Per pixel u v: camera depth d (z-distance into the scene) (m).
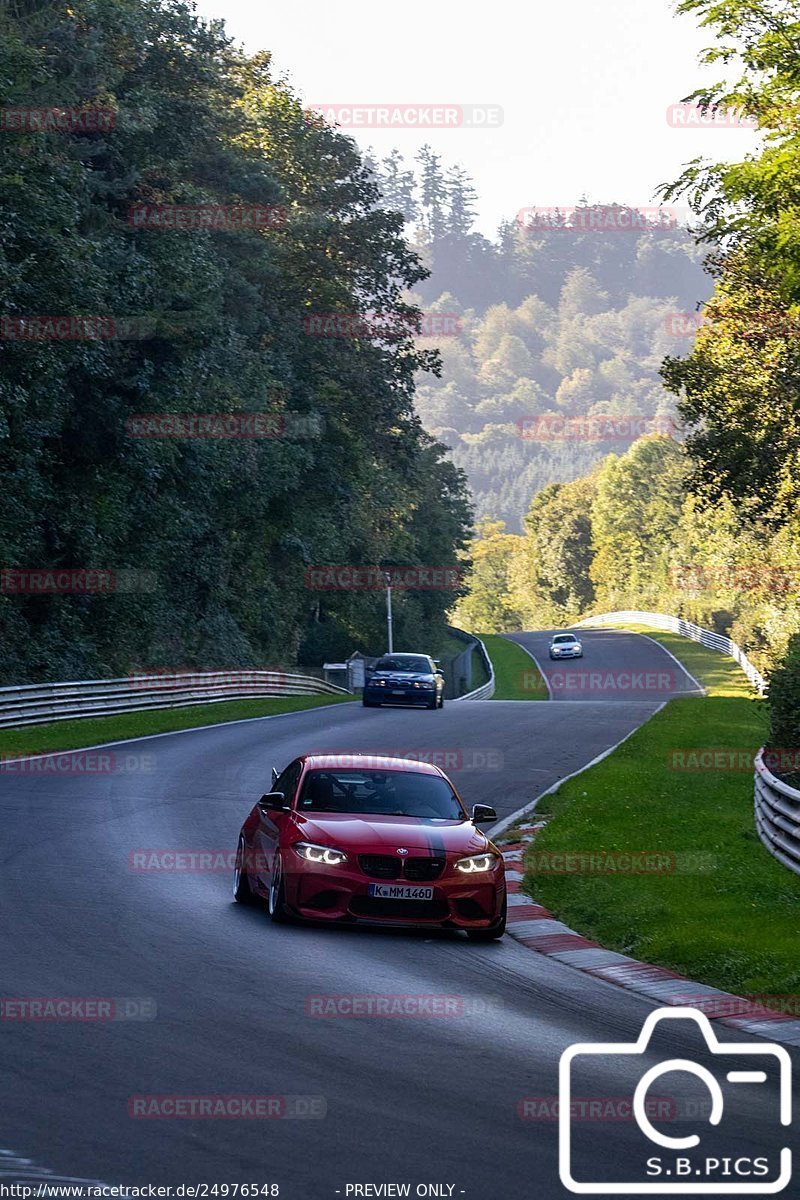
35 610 65.94
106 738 46.53
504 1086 11.25
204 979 14.85
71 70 61.88
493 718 61.22
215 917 19.08
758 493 61.38
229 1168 8.87
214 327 70.94
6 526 57.50
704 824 29.28
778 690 32.56
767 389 58.84
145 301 65.19
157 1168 8.80
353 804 20.53
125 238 67.12
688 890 22.00
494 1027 13.49
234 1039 12.30
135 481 69.50
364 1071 11.44
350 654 128.00
